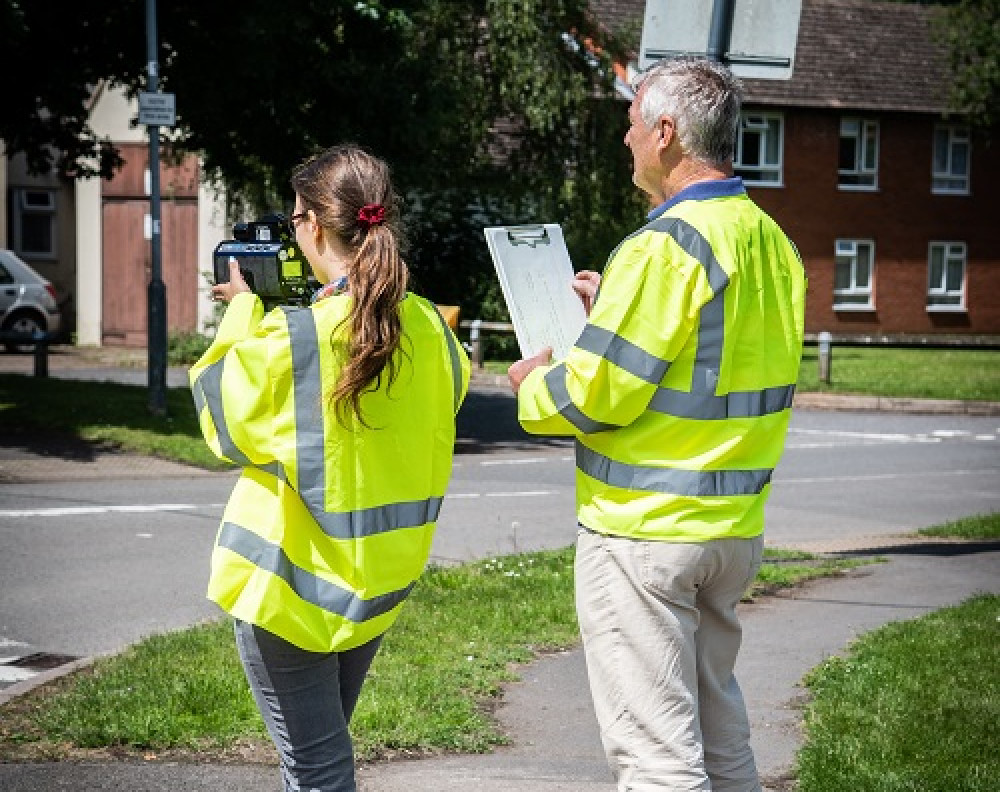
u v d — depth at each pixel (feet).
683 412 16.29
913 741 24.29
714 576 16.74
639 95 17.24
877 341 171.42
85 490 57.67
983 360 145.89
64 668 29.89
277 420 14.99
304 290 16.55
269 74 75.41
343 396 14.88
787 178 180.24
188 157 139.33
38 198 156.15
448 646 31.86
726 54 33.76
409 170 82.64
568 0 125.90
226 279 16.49
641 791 16.43
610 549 16.53
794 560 44.73
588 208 127.75
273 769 23.44
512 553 45.42
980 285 193.47
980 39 169.17
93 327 147.54
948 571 42.96
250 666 15.57
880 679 28.58
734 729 17.78
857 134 184.55
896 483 66.74
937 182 189.78
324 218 15.61
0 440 69.67
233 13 75.72
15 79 76.95
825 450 80.74
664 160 17.06
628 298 15.98
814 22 189.06
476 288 132.16
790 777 23.26
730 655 17.61
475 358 126.11
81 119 81.56
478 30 124.16
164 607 37.19
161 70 78.38
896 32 192.65
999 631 32.99
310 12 75.10
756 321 16.76
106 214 146.10
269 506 15.30
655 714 16.43
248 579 15.15
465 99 114.42
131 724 24.84
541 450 78.95
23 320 137.80
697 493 16.33
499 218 132.26
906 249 188.24
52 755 23.99
